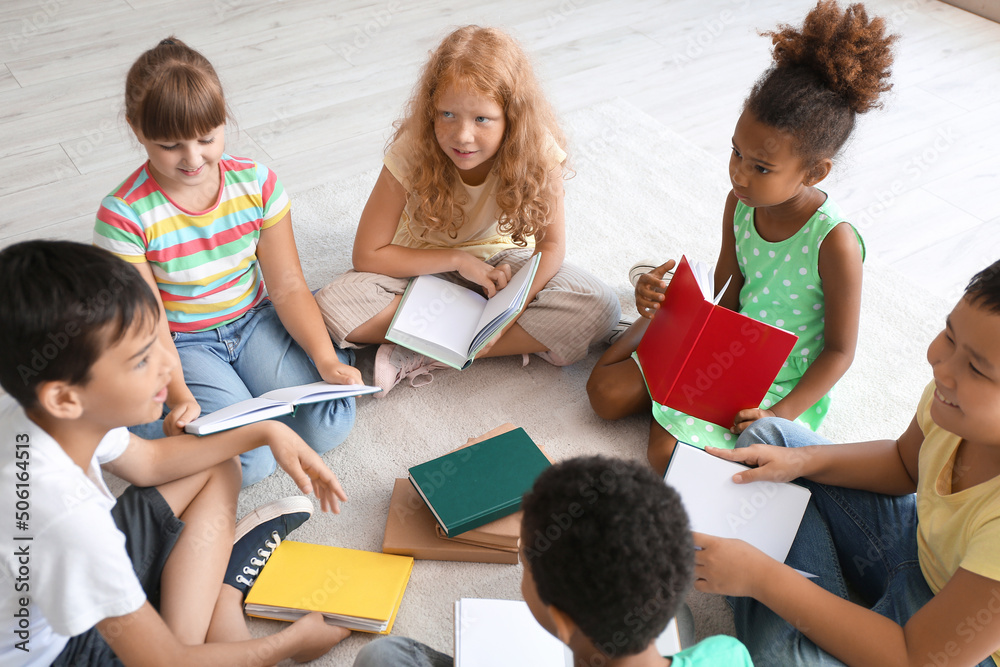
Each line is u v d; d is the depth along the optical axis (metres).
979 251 2.17
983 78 2.93
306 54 2.97
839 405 1.73
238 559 1.30
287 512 1.35
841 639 1.04
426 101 1.55
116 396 0.94
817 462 1.28
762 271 1.58
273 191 1.53
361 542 1.44
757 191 1.41
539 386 1.78
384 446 1.62
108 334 0.89
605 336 1.83
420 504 1.45
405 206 1.74
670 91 2.84
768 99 1.33
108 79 2.76
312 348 1.60
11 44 2.95
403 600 1.34
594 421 1.70
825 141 1.35
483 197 1.73
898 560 1.20
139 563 1.18
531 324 1.72
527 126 1.57
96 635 1.07
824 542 1.25
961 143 2.58
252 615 1.29
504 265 1.76
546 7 3.36
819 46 1.31
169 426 1.32
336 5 3.32
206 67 1.32
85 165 2.37
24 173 2.33
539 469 1.41
